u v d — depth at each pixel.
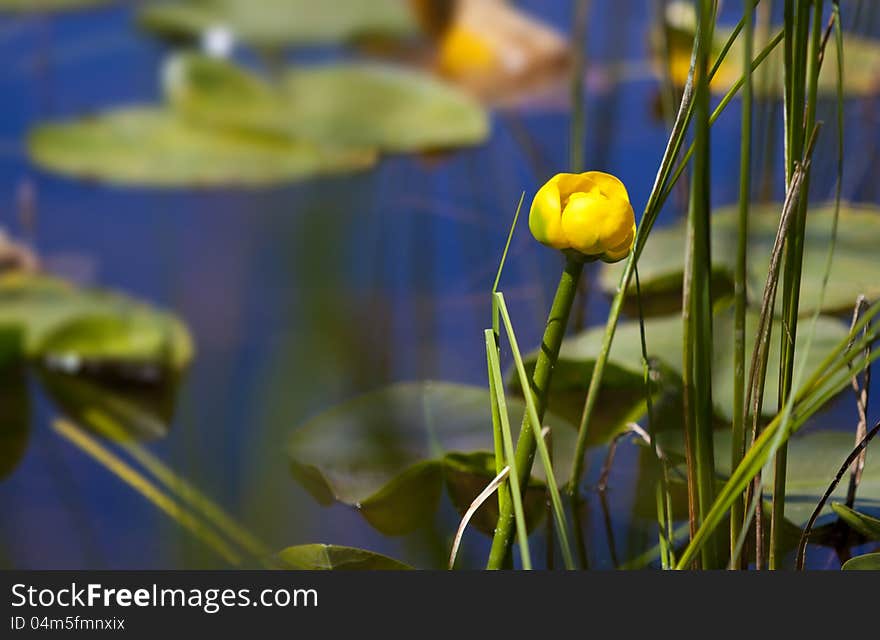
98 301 4.96
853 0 6.20
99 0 9.89
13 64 8.45
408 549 4.07
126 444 4.21
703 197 3.91
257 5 9.44
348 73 7.45
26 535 4.11
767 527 4.04
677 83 6.91
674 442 4.13
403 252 5.59
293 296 5.21
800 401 3.96
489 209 6.02
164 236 5.86
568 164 6.31
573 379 4.20
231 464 4.17
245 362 4.68
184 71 7.12
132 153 6.48
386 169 6.64
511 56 8.20
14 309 4.83
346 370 4.52
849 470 4.07
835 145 5.48
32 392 4.48
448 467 4.12
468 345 4.69
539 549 4.06
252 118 6.90
